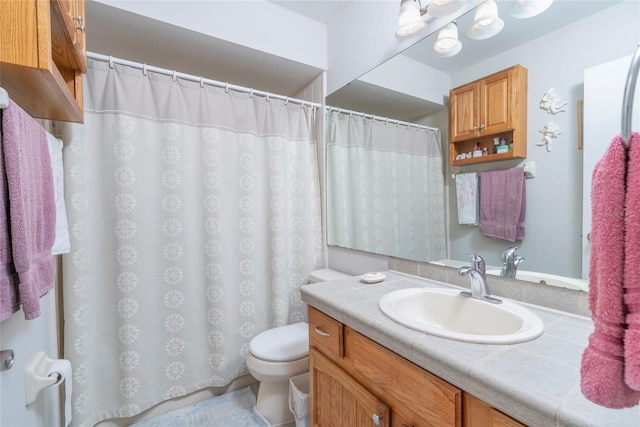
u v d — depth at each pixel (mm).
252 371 1453
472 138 1165
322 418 1158
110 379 1452
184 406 1643
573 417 460
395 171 1519
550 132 937
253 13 1719
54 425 990
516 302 1002
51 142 1066
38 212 811
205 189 1642
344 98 1845
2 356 658
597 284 377
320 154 2029
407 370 763
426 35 1332
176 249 1574
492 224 1104
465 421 638
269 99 1852
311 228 2020
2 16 665
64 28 886
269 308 1866
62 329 1357
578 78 871
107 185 1430
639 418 450
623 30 788
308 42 1923
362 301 1039
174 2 1486
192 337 1635
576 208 884
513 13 1017
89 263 1395
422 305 1118
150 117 1510
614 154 365
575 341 720
